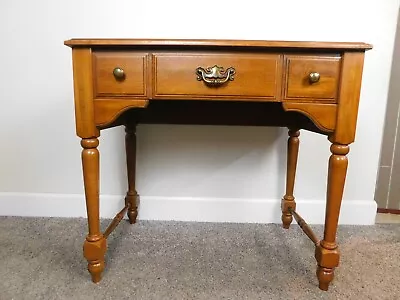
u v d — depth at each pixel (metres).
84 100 0.80
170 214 1.32
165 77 0.80
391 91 1.45
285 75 0.79
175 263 0.99
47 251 1.04
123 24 1.21
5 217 1.31
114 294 0.84
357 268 0.98
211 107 1.14
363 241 1.15
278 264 0.99
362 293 0.86
